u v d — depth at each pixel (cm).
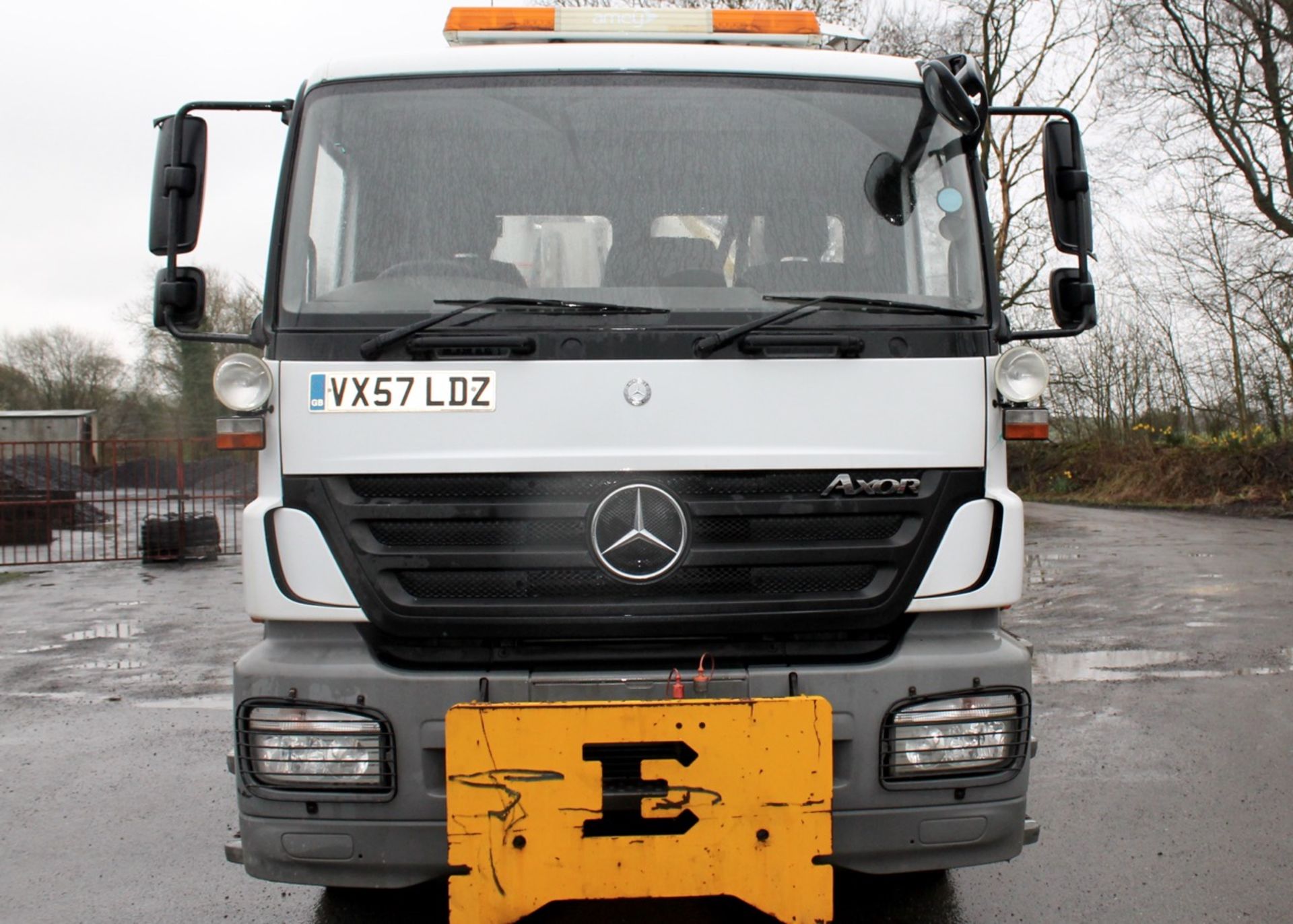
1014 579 348
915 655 338
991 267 371
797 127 385
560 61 390
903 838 333
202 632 1035
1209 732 622
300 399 343
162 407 4538
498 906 315
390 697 328
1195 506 2416
